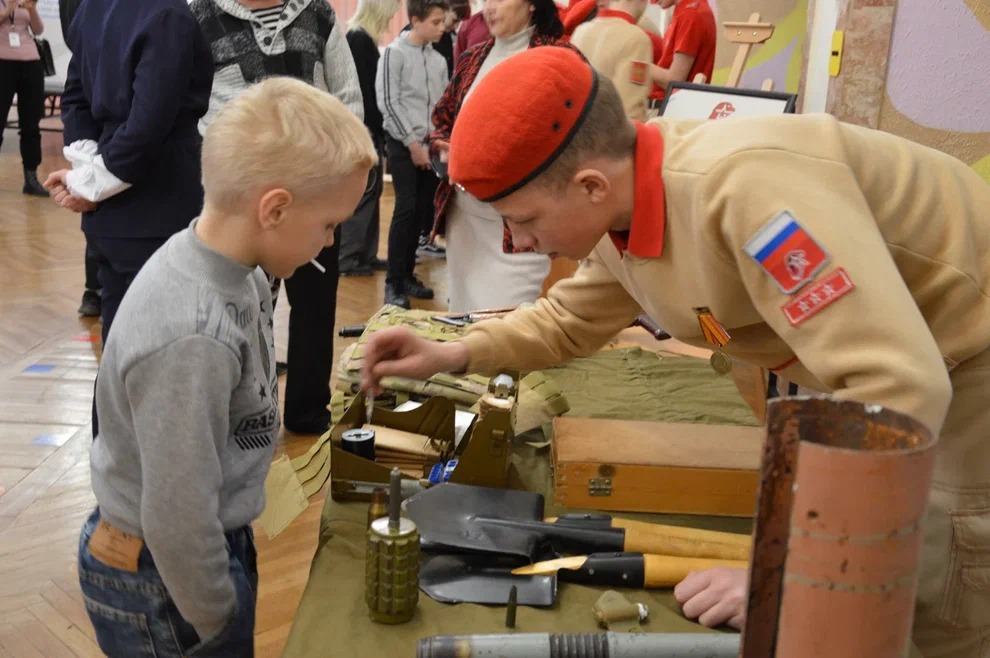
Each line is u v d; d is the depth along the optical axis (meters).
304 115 1.04
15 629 1.94
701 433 1.40
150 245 2.14
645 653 0.92
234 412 1.12
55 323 4.01
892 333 0.87
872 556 0.45
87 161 2.08
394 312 1.93
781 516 0.51
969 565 1.15
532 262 2.65
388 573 0.98
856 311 0.88
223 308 1.04
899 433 0.49
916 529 0.46
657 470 1.28
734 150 0.97
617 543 1.14
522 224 1.10
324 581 1.09
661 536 1.15
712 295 1.06
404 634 0.98
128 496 1.12
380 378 1.33
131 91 2.01
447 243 2.82
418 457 1.37
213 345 1.01
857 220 0.92
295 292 2.71
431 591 1.06
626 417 1.57
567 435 1.37
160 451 1.00
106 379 1.08
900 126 2.38
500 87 1.02
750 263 0.95
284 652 0.96
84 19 2.10
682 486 1.28
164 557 1.04
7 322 4.00
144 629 1.18
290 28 2.44
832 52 2.55
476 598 1.05
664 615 1.04
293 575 2.14
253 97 1.06
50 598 2.05
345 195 1.08
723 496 1.29
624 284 1.29
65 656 1.86
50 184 2.13
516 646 0.92
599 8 3.20
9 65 6.23
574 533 1.15
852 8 2.37
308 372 2.79
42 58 6.61
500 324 1.40
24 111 6.44
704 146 1.02
